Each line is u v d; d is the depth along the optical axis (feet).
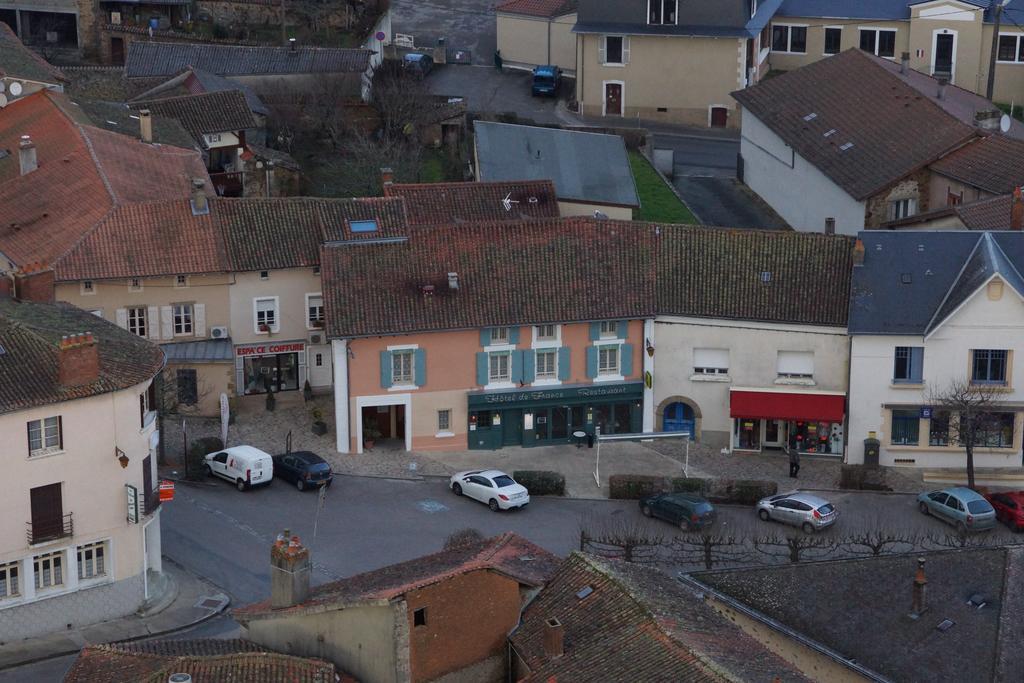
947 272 293.02
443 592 182.60
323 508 271.69
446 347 294.25
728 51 429.38
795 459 289.33
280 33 446.19
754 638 188.55
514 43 463.01
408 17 501.97
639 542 250.98
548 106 443.32
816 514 266.77
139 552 234.38
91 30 440.86
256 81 405.18
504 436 301.02
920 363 289.74
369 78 417.69
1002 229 304.91
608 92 437.17
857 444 293.64
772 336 296.10
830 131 369.09
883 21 444.55
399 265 296.92
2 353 222.89
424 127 403.54
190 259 299.38
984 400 283.18
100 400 225.97
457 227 302.86
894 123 359.46
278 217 308.40
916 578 198.18
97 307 295.69
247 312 305.73
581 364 300.61
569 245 303.48
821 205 362.12
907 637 194.59
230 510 269.03
